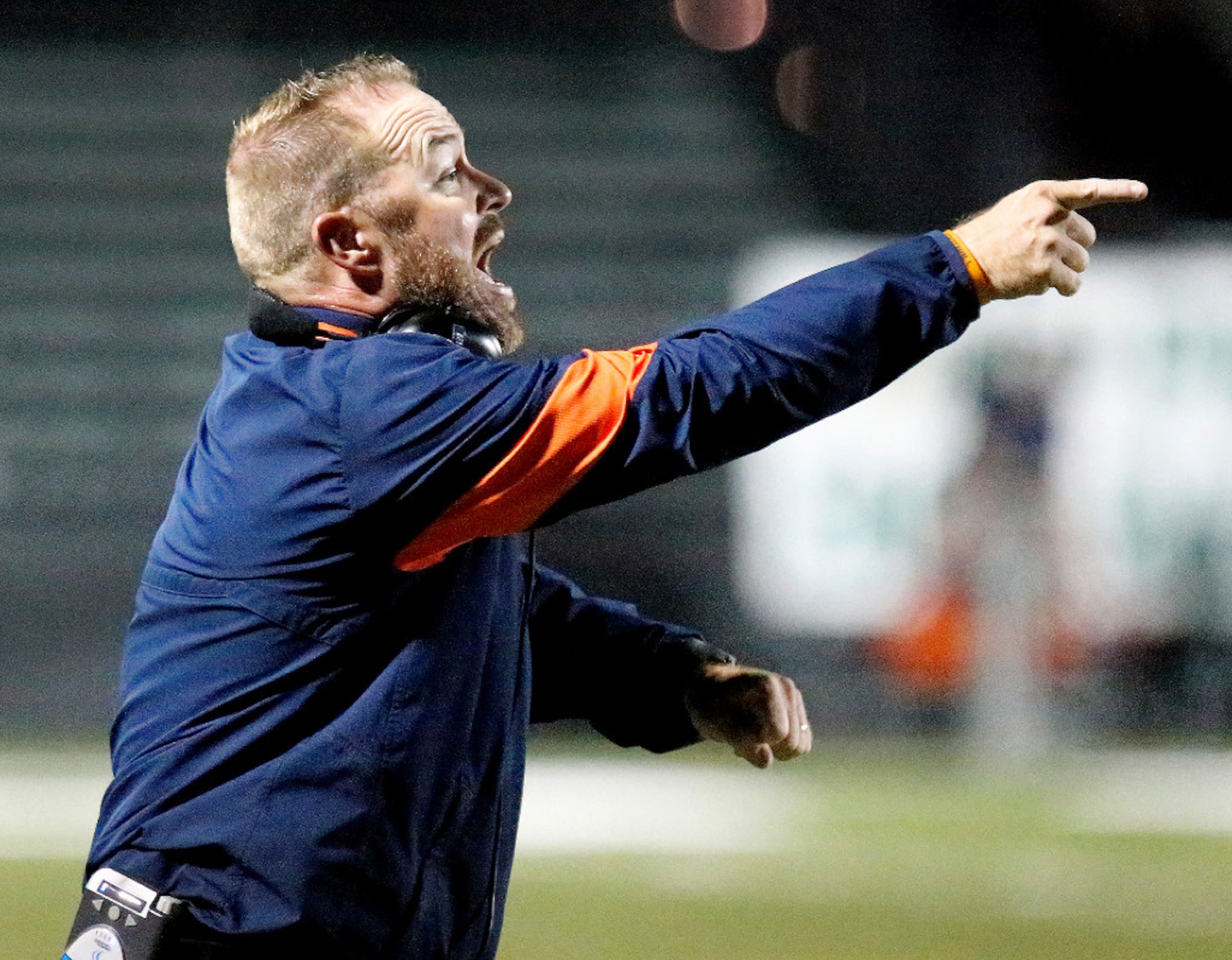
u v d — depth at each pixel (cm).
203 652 724
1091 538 4103
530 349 5050
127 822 726
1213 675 4094
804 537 4306
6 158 5178
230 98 5366
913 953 1930
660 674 869
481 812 747
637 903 2211
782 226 5191
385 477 700
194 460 754
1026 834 2736
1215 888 2320
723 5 5416
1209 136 5075
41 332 4959
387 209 753
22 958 1841
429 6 5478
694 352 701
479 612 744
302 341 751
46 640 4338
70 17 5397
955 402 4250
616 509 4606
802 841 2662
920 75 5262
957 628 4016
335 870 706
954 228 725
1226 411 4159
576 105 5369
